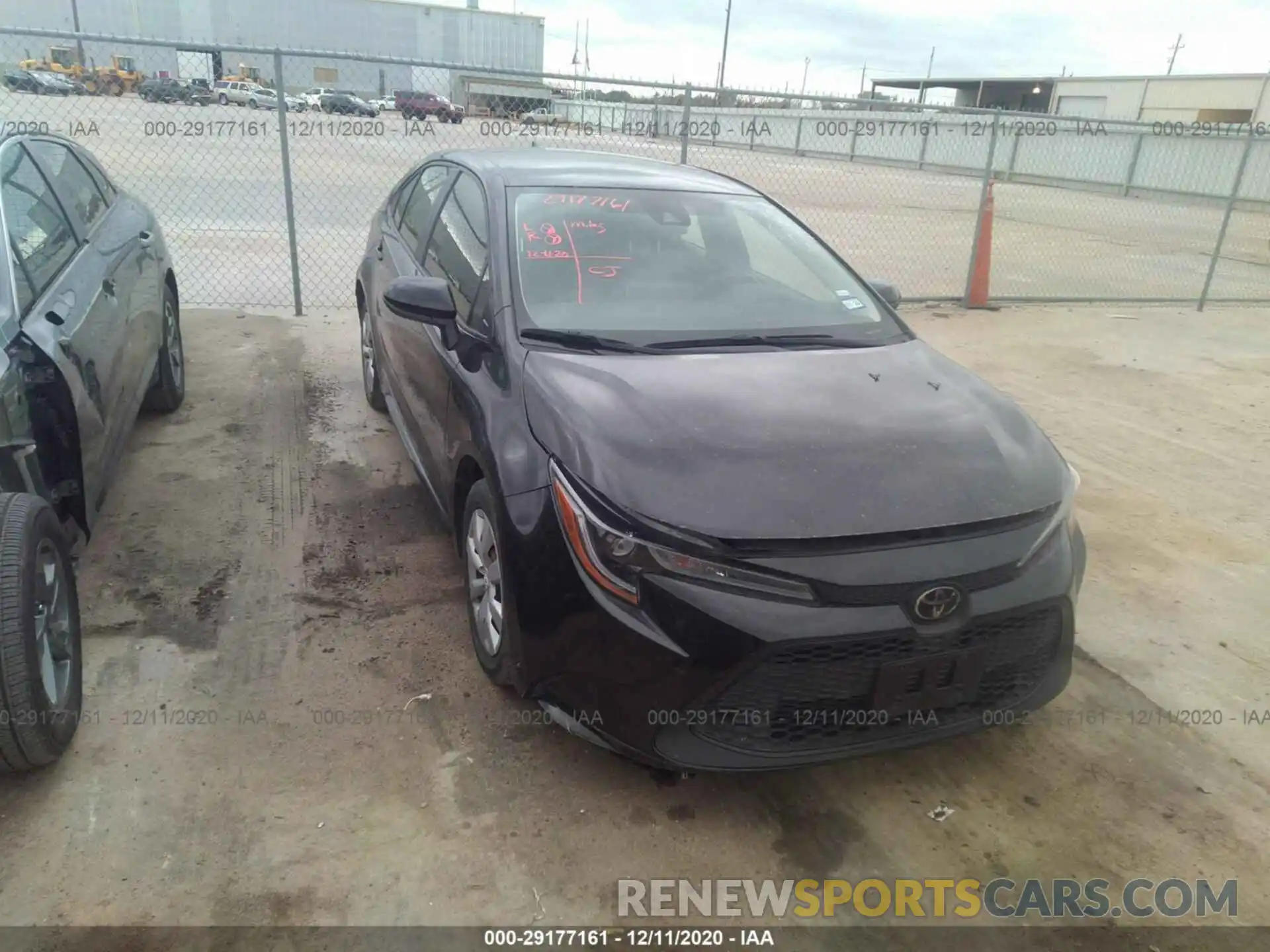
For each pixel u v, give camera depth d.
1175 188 22.19
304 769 2.74
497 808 2.65
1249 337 9.34
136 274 4.45
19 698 2.40
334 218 11.41
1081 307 10.41
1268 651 3.70
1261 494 5.27
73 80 8.44
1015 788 2.87
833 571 2.35
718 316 3.41
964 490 2.56
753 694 2.37
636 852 2.54
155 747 2.78
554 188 3.82
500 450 2.81
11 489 2.76
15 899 2.27
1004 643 2.58
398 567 3.86
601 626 2.44
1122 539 4.63
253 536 4.04
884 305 3.85
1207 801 2.86
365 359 5.63
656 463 2.50
